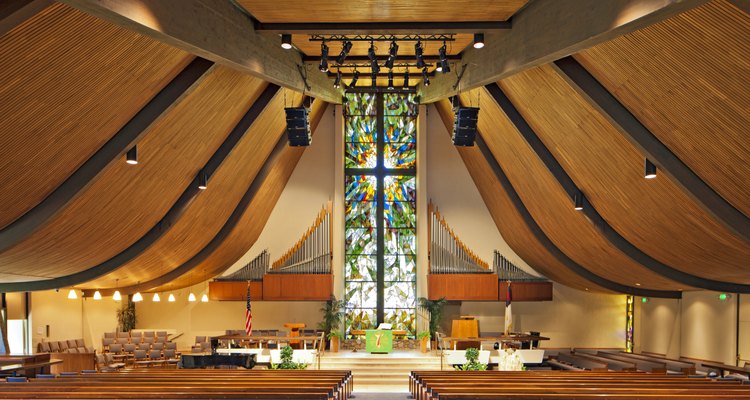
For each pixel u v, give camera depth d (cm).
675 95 999
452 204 2300
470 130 1533
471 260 2206
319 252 2186
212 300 2177
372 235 2278
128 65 1011
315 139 2297
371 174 2297
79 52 904
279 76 1406
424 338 2086
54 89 935
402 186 2300
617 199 1426
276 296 2161
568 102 1263
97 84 994
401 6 1166
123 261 1614
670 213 1312
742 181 1048
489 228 2294
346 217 2283
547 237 1923
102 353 2039
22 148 999
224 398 891
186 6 984
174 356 1927
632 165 1271
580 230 1700
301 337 1905
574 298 2339
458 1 1138
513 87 1411
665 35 906
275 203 2253
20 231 1181
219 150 1505
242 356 1631
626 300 2342
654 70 990
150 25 887
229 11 1143
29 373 1556
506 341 1995
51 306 2086
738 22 792
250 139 1616
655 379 1155
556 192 1614
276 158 1822
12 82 868
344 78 2027
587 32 959
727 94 916
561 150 1437
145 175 1345
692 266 1512
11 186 1069
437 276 2184
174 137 1310
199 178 1511
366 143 2306
